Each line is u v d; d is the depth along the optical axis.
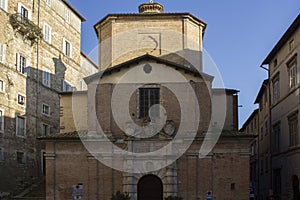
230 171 34.72
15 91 46.41
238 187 34.44
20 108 47.09
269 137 47.56
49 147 35.72
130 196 34.44
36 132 49.72
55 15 55.69
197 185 34.62
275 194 44.78
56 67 55.09
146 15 41.09
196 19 41.78
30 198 39.31
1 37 44.88
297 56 37.50
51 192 35.19
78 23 62.53
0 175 42.88
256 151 57.91
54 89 54.19
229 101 40.09
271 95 47.69
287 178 40.03
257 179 56.50
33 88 49.81
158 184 35.03
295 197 37.78
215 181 34.62
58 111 54.81
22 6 48.84
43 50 52.31
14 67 46.59
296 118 37.72
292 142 38.94
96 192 35.00
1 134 43.53
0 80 44.12
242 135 34.88
